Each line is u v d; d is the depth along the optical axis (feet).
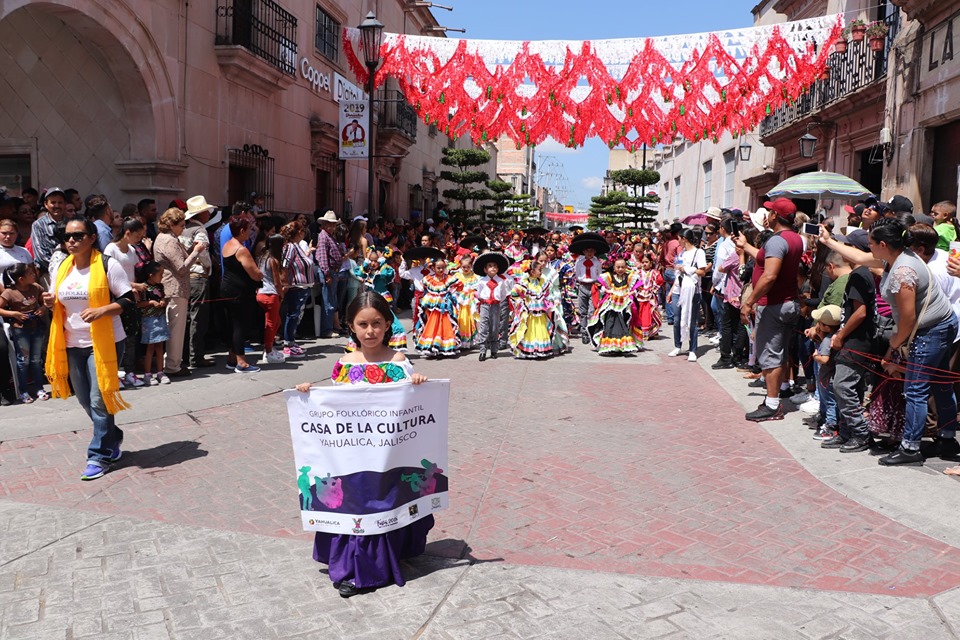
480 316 35.50
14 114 37.52
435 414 12.35
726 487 17.13
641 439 21.25
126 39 34.19
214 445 20.17
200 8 40.11
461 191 101.19
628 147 41.04
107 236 25.73
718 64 38.45
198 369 29.96
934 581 12.35
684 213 104.42
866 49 47.83
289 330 34.42
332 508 11.81
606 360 35.83
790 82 38.96
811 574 12.64
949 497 16.06
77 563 12.89
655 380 30.58
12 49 36.68
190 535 14.15
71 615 11.13
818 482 17.49
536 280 35.83
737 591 11.97
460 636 10.59
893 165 40.52
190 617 11.10
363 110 46.34
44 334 24.34
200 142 40.65
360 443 11.77
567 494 16.67
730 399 26.76
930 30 36.37
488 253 35.09
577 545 13.88
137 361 29.30
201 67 40.50
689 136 41.11
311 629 10.78
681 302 35.65
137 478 17.44
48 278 25.72
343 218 60.44
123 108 36.70
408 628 10.80
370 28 40.78
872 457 19.03
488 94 39.81
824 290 22.03
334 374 12.51
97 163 37.29
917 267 17.22
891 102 40.86
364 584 11.83
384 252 44.70
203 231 29.32
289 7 50.88
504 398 26.68
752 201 76.02
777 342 22.93
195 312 29.84
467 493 16.71
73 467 18.12
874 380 20.36
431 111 41.96
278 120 50.29
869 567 12.91
